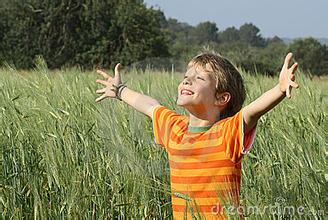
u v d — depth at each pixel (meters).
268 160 4.30
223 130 3.23
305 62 40.03
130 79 6.85
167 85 6.13
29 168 4.41
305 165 4.09
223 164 3.22
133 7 42.22
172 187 3.40
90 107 5.05
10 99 4.96
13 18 40.97
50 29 40.97
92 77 7.50
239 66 6.37
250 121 3.16
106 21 41.91
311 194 3.90
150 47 42.03
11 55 40.47
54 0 41.00
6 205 4.25
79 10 41.59
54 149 4.36
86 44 41.59
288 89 2.90
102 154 4.45
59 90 5.59
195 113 3.38
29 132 4.63
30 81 5.86
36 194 4.21
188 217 3.30
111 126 4.53
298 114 4.96
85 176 4.37
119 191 4.34
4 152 4.48
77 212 4.21
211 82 3.34
